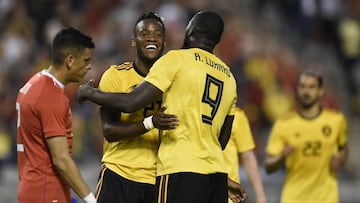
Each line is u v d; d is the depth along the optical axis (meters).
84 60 23.55
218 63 23.19
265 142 58.72
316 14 75.94
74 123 51.91
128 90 23.83
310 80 34.47
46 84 23.05
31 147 23.08
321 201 34.28
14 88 54.28
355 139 68.62
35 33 58.00
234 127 29.48
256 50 65.50
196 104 22.53
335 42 75.44
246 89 59.53
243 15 73.94
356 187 58.31
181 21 63.38
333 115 34.59
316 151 34.34
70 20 58.50
